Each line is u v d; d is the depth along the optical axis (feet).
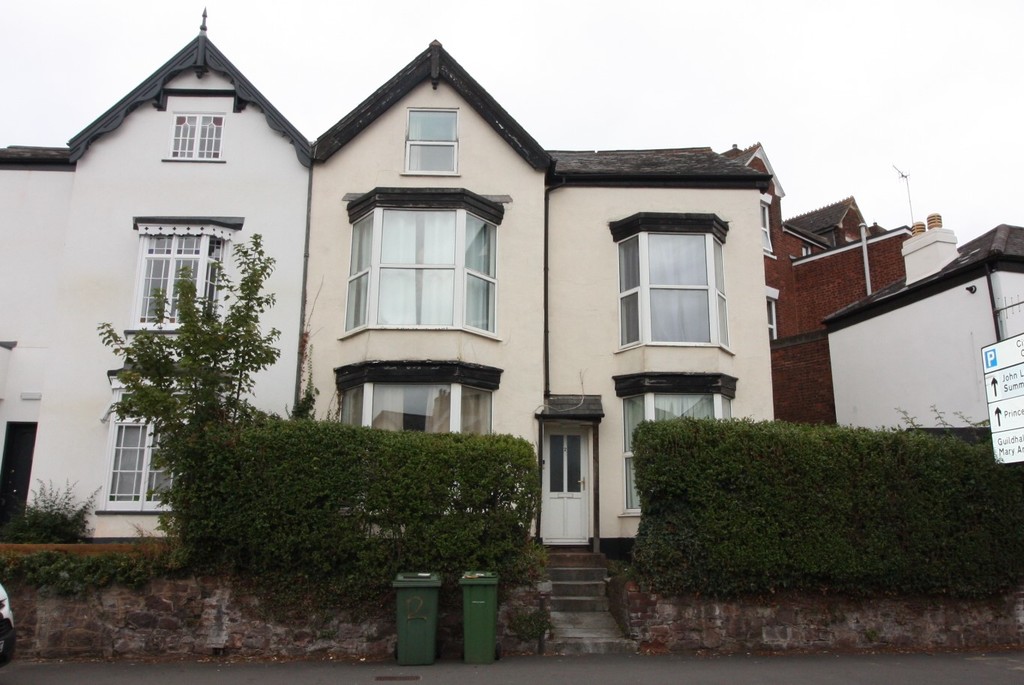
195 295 40.55
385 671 31.42
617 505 48.49
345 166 50.88
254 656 34.04
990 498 38.37
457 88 52.16
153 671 31.45
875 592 36.86
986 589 37.50
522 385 47.98
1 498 48.11
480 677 30.27
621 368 50.19
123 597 34.55
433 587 33.27
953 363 54.95
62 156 51.90
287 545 34.04
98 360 47.16
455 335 46.16
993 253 52.11
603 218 52.85
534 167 51.44
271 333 41.24
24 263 50.90
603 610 41.68
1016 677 30.55
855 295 81.41
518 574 35.50
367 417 44.93
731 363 50.67
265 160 50.80
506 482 35.76
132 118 51.19
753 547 35.63
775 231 84.43
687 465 36.37
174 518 35.37
